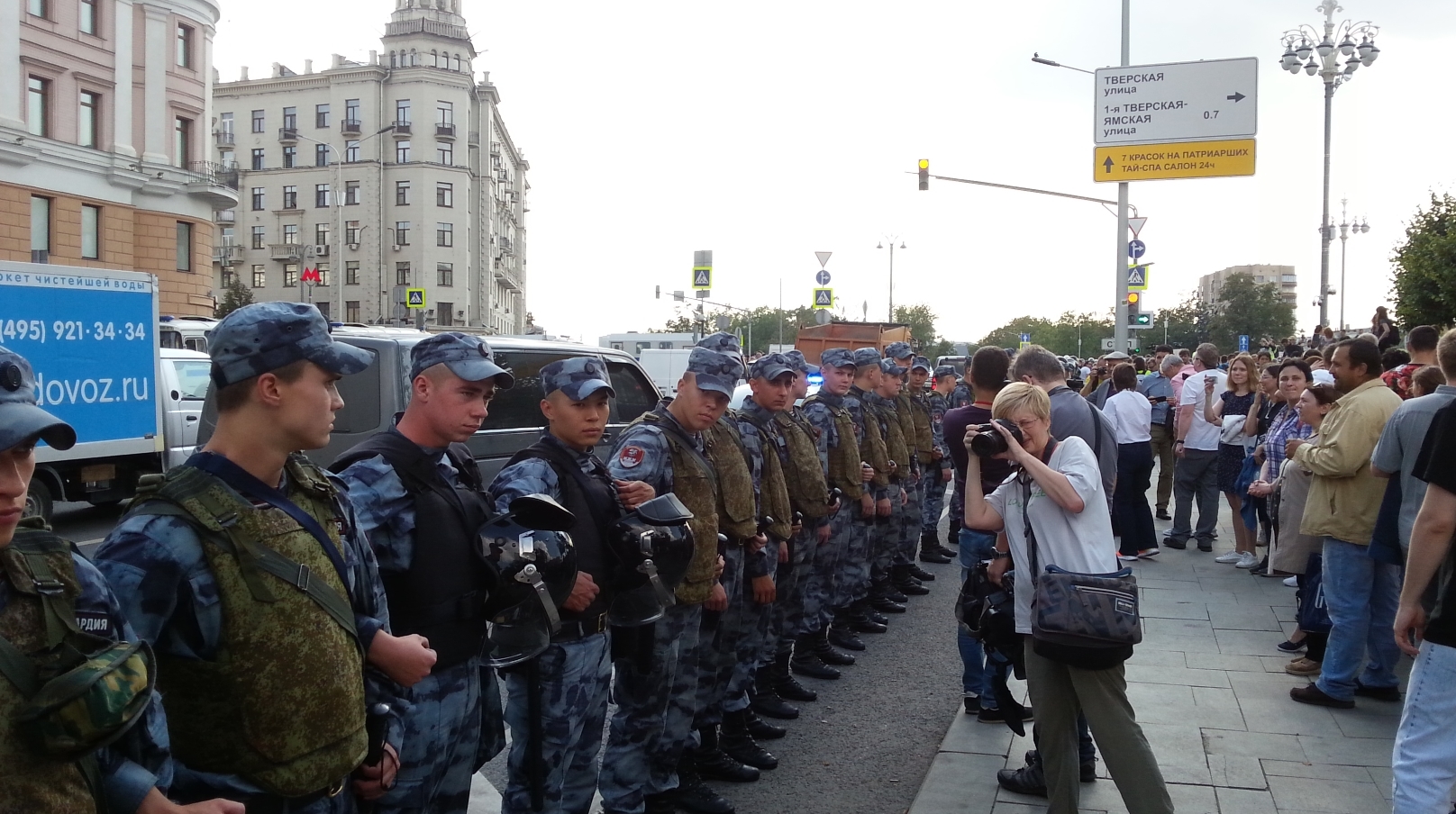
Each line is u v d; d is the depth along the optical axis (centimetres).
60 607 164
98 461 1017
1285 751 461
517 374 732
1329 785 424
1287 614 709
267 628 200
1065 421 465
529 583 271
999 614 404
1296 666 572
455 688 268
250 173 6700
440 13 6556
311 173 6600
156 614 193
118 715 158
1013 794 427
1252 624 682
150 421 1046
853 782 455
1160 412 1165
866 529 677
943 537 1134
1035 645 354
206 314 3703
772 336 6556
